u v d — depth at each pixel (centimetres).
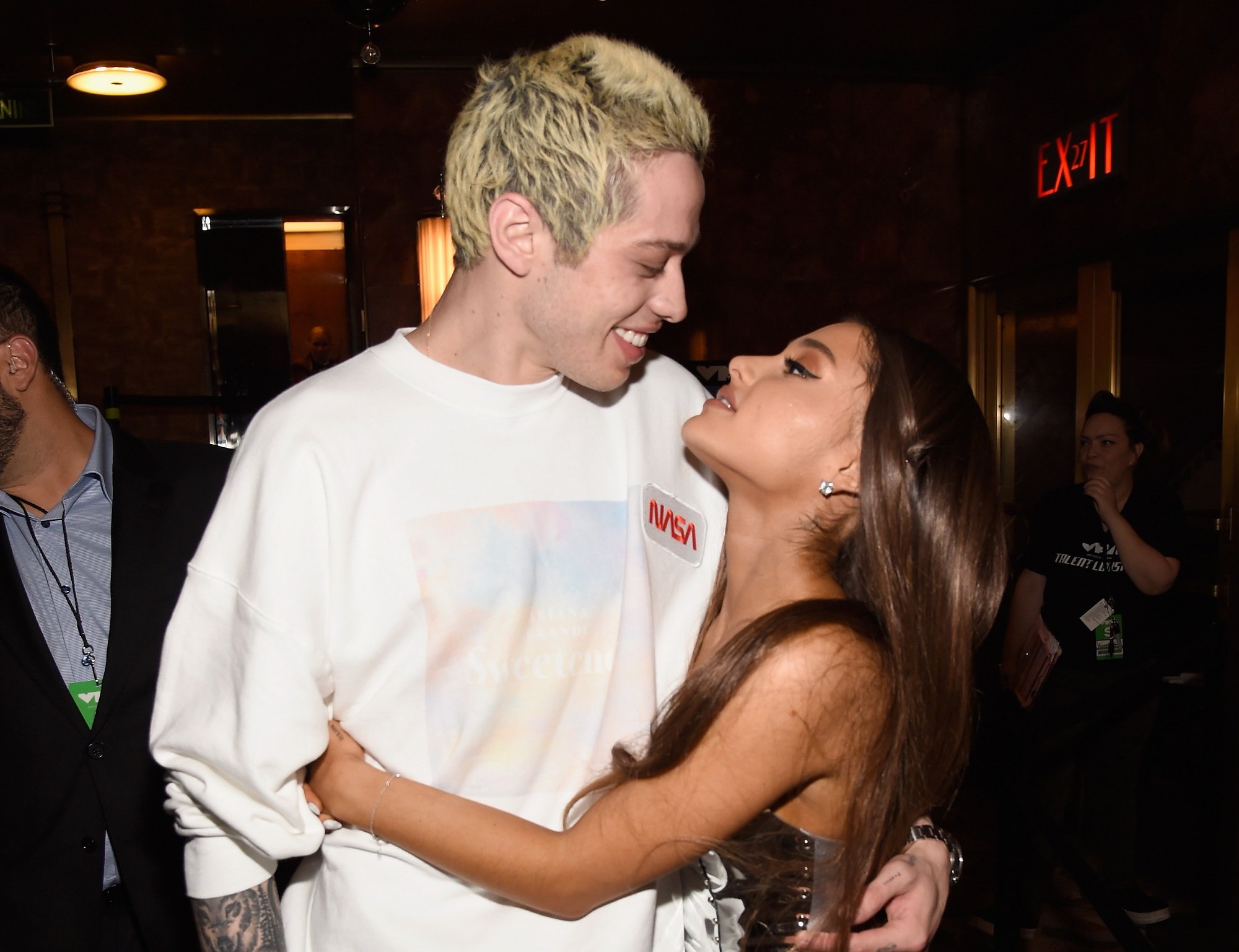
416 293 448
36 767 135
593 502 113
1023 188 422
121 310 541
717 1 396
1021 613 302
